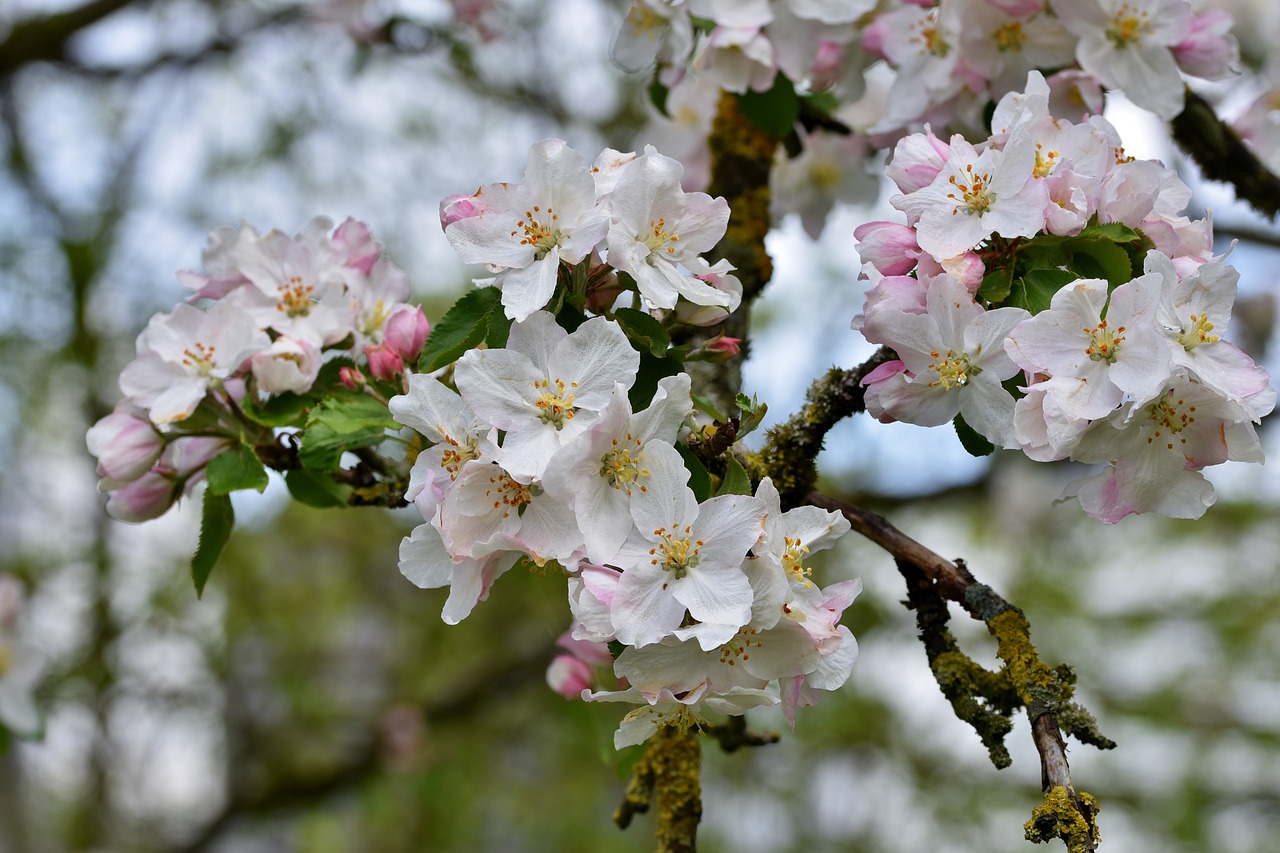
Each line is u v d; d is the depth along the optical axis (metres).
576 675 1.01
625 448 0.82
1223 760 2.86
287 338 0.95
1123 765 2.87
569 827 2.96
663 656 0.82
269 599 2.85
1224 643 2.85
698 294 0.84
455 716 2.65
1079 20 1.00
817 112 1.14
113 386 2.46
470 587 0.83
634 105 2.14
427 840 2.95
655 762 0.98
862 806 3.01
